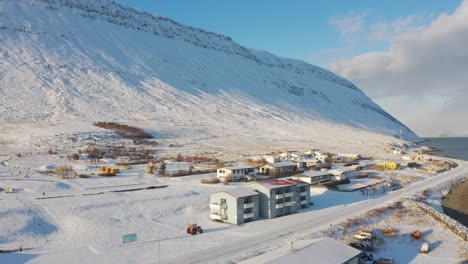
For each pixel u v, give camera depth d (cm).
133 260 4138
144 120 19762
